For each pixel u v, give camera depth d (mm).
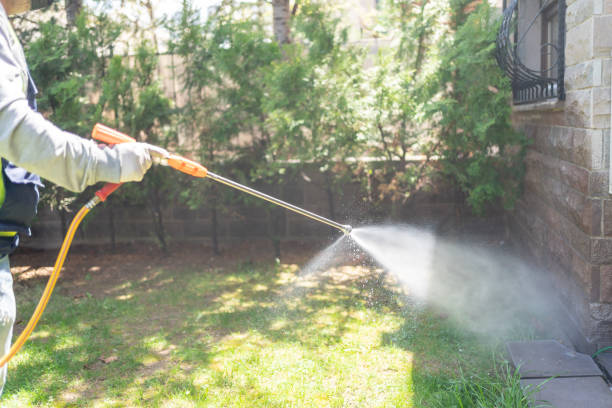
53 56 5684
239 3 7672
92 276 5812
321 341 3951
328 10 5969
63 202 5859
